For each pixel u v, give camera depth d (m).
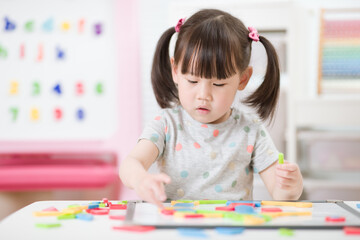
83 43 2.50
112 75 2.50
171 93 1.11
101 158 2.56
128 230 0.57
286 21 2.26
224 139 1.04
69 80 2.50
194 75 0.89
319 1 2.59
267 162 1.03
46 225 0.59
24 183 2.17
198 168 1.01
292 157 2.23
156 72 1.11
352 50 2.49
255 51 1.29
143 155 0.95
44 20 2.50
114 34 2.48
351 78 2.49
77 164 2.45
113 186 2.46
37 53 2.50
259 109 1.09
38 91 2.50
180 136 1.03
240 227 0.57
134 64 2.46
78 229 0.58
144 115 2.62
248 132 1.05
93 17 2.50
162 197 0.65
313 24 2.55
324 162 2.38
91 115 2.50
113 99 2.50
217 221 0.61
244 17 2.28
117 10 2.46
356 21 2.48
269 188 1.01
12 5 2.50
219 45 0.88
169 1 2.64
